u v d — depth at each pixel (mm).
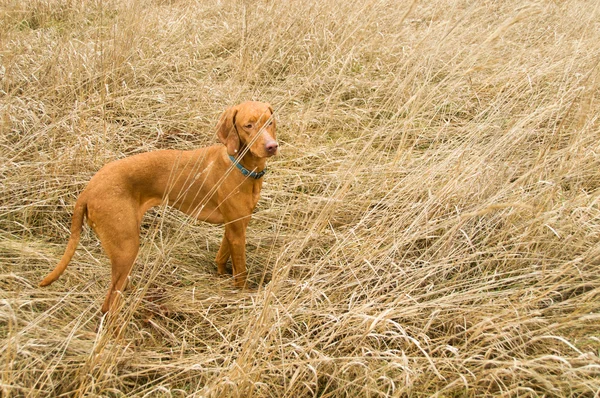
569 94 4227
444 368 2566
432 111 4934
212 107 4848
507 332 2566
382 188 3898
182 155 3145
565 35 5164
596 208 3361
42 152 4043
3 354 2471
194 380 2672
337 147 4625
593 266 2945
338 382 2488
